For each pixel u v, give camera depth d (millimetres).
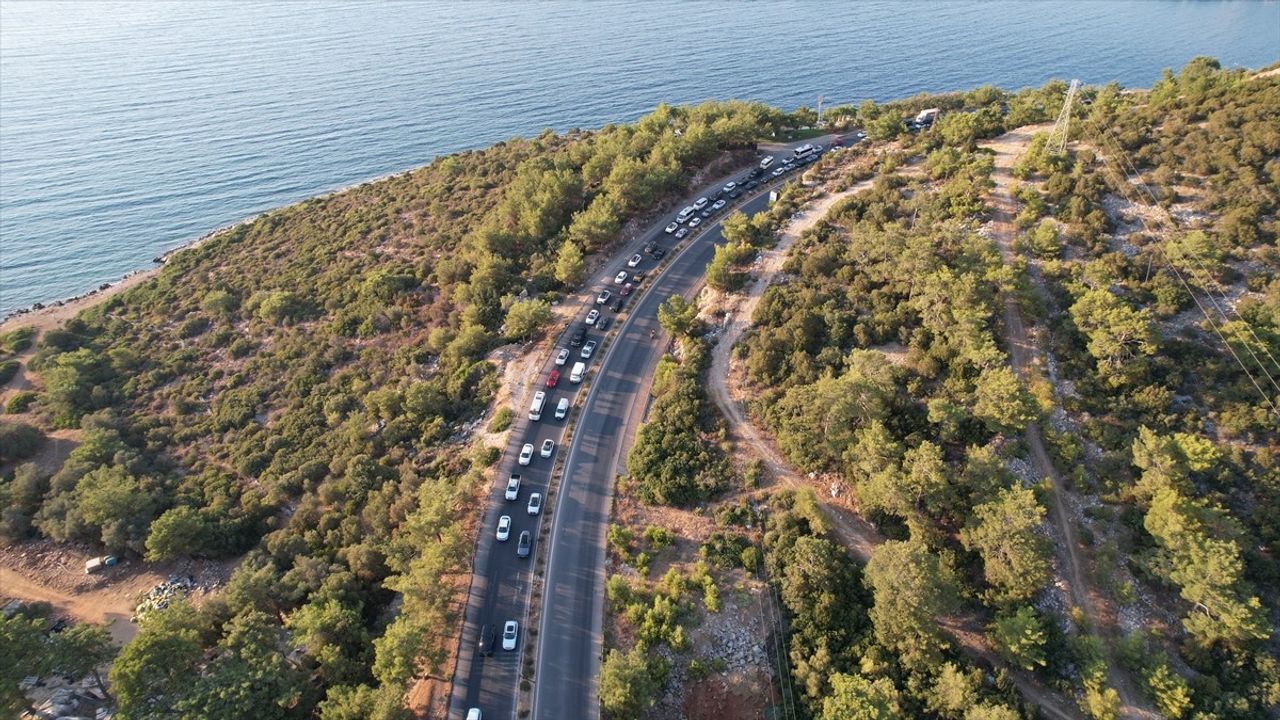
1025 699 61094
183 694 60156
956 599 63938
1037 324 87125
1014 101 154375
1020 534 63219
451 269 129875
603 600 73625
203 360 127500
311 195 195000
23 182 197500
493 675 67625
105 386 121500
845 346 91438
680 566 74812
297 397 114812
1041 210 102438
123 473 99938
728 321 104312
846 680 59438
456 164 176875
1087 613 65000
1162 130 107938
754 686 64812
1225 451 69062
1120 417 75000
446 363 112438
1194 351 77438
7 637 62844
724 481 81625
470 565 77750
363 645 70875
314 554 84875
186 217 184625
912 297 91938
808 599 68562
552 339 110625
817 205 126125
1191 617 60719
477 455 90875
